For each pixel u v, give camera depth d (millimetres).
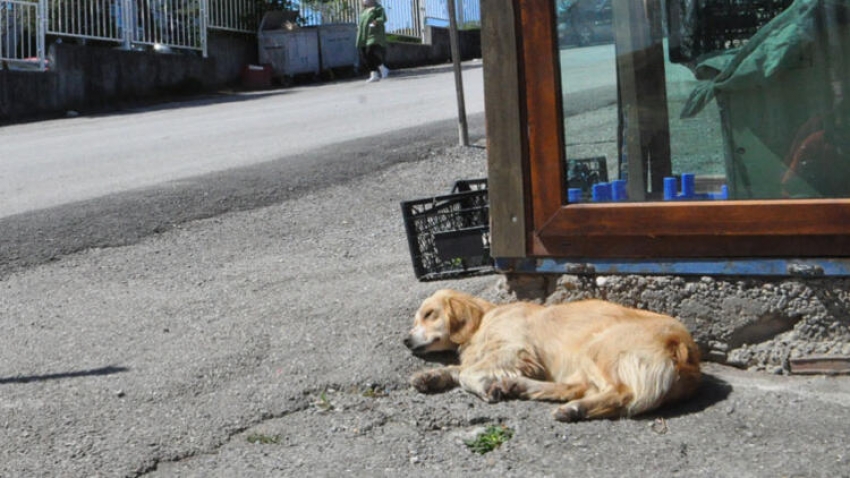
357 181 9867
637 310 4750
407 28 29781
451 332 4957
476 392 4633
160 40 23312
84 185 10086
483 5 5070
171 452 4125
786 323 4781
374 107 16172
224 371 4930
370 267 6785
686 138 5070
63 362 5180
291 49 25781
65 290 6621
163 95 22875
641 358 4297
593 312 4688
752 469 3758
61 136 15602
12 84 19219
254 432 4332
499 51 5062
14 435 4258
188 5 24000
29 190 9984
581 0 5012
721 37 5051
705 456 3893
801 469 3734
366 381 4793
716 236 4805
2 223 8250
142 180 10156
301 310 5742
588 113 5066
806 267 4668
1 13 19422
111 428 4340
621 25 5051
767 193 4973
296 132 13492
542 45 5008
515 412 4402
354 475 3881
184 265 7207
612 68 5062
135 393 4707
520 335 4730
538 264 5176
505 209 5172
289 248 7688
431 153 10922
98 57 21078
